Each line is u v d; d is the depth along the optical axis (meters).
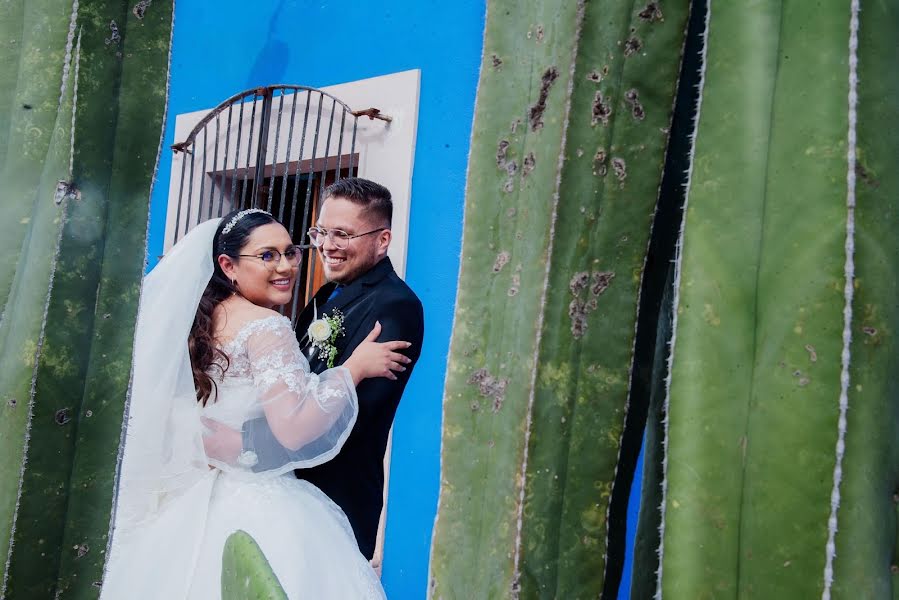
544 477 0.69
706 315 0.64
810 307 0.61
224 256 1.99
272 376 1.84
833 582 0.59
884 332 0.61
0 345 0.82
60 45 0.83
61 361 0.78
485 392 0.75
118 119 0.82
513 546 0.68
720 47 0.68
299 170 3.48
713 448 0.63
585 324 0.71
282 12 3.96
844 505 0.59
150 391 1.79
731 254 0.65
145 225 0.84
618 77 0.72
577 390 0.70
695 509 0.62
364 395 2.09
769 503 0.61
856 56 0.62
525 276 0.73
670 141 0.80
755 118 0.65
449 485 0.76
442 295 3.17
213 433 1.84
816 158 0.62
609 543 0.80
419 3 3.44
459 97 3.25
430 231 3.24
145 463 1.79
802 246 0.62
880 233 0.62
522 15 0.78
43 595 0.78
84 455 0.80
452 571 0.74
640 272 0.72
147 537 1.75
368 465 2.12
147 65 0.84
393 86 3.40
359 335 2.20
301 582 1.70
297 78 3.84
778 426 0.61
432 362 3.17
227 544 0.69
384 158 3.38
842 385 0.59
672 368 0.65
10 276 0.83
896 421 0.62
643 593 0.78
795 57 0.65
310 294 3.50
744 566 0.61
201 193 3.94
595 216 0.71
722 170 0.66
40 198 0.81
